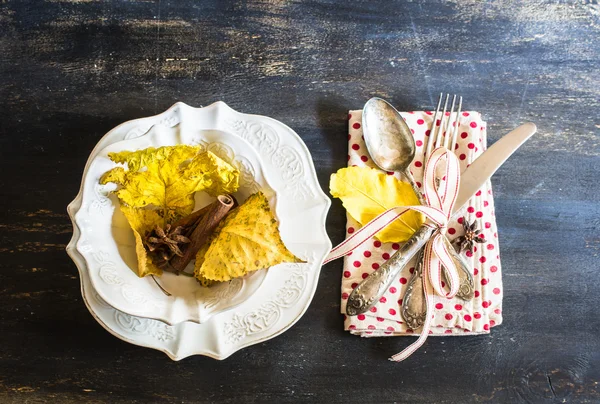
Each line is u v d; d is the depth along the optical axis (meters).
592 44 0.79
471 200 0.74
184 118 0.71
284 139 0.72
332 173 0.76
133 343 0.68
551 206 0.77
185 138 0.68
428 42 0.79
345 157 0.77
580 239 0.76
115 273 0.67
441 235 0.71
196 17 0.78
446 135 0.75
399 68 0.78
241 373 0.73
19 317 0.73
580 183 0.77
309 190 0.71
